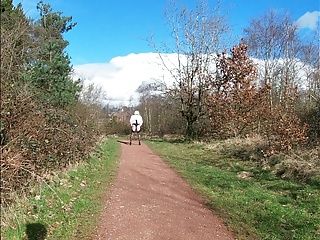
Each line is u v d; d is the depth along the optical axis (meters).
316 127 15.91
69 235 5.88
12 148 6.60
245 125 20.89
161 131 39.59
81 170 10.93
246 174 12.06
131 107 47.94
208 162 15.37
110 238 5.90
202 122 26.88
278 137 14.55
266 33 32.72
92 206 7.59
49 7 21.38
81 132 12.77
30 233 5.68
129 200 8.43
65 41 22.55
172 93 28.62
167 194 9.38
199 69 27.47
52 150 9.10
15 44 7.67
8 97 6.84
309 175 10.50
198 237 6.20
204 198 9.10
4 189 6.16
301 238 6.20
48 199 7.24
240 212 7.80
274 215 7.49
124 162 14.53
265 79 27.78
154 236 6.11
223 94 22.77
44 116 9.02
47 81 11.34
